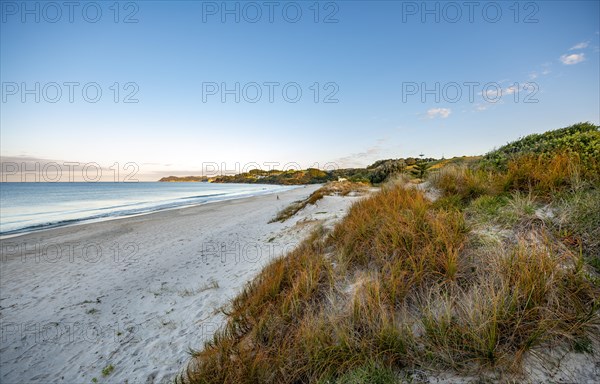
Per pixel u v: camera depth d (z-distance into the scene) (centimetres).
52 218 1828
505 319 222
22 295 609
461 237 351
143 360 354
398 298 298
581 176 391
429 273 310
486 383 193
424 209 464
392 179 1133
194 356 327
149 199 3584
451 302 250
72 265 814
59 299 580
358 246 448
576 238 292
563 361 190
